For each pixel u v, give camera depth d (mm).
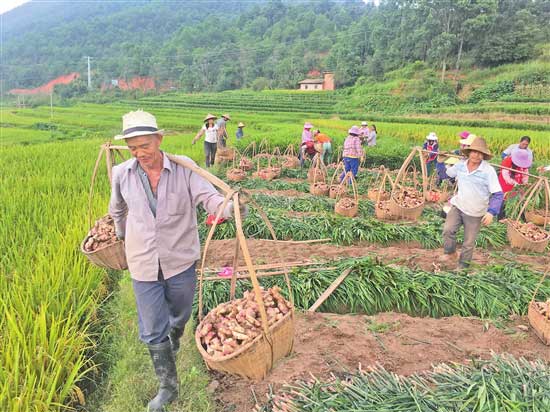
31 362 3166
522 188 9195
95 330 4176
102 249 4027
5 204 6887
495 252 6461
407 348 3760
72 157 13461
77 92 112938
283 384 3211
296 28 142750
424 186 7523
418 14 78312
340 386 3096
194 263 3119
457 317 4320
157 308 2955
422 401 2842
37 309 3961
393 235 6977
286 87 98438
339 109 63625
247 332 2980
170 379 3070
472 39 67250
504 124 35625
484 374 3098
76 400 3299
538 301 4359
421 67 69500
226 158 14852
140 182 2834
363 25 107562
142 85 124250
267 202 9461
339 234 6973
